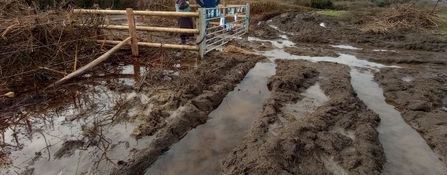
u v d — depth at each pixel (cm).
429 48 774
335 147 303
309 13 1588
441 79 521
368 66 624
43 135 322
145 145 306
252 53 689
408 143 326
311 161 279
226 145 316
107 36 630
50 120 356
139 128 337
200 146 313
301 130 322
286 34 1024
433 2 1712
